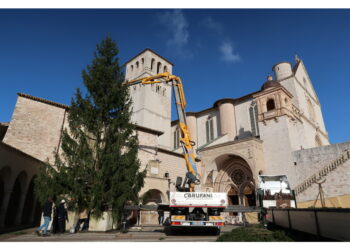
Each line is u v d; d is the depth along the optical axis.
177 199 13.37
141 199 18.38
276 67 44.97
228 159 33.84
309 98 42.72
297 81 39.88
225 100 43.91
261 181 19.77
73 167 14.90
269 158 30.56
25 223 21.02
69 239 10.67
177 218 12.99
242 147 30.73
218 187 33.44
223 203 13.28
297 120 34.19
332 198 23.92
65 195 14.46
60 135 23.89
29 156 19.64
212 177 33.59
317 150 27.16
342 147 25.59
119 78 18.59
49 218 12.20
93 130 16.48
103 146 16.09
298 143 31.69
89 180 14.88
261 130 32.53
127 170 15.52
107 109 17.09
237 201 32.34
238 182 32.44
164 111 56.59
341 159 24.53
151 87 55.47
